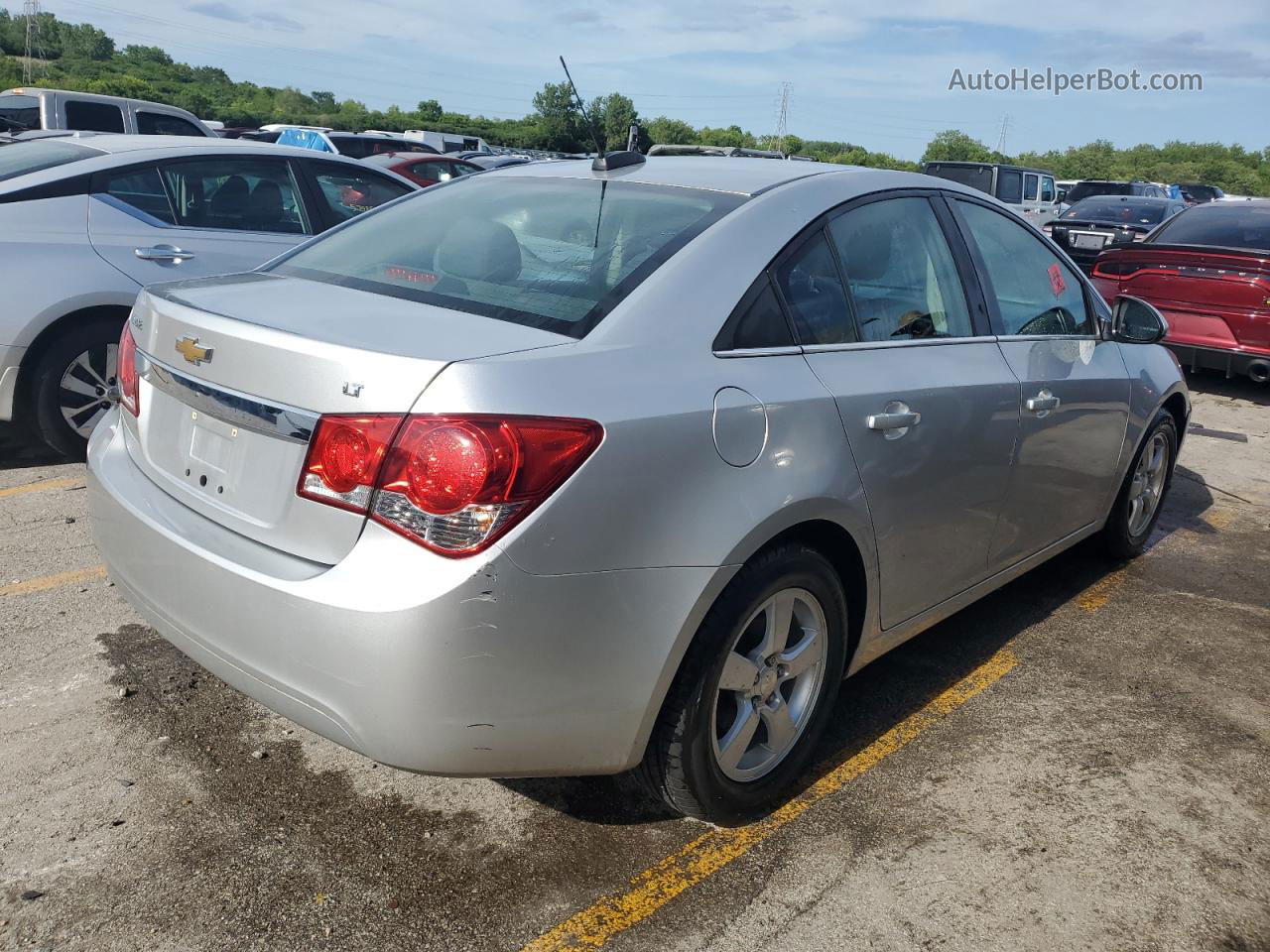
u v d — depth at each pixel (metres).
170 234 5.34
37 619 3.52
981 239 3.48
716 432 2.28
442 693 1.98
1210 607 4.25
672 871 2.46
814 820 2.68
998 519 3.37
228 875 2.36
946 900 2.39
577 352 2.18
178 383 2.41
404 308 2.40
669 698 2.31
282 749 2.86
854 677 3.50
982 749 3.07
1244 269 7.94
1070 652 3.77
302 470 2.09
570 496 2.02
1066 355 3.69
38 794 2.60
